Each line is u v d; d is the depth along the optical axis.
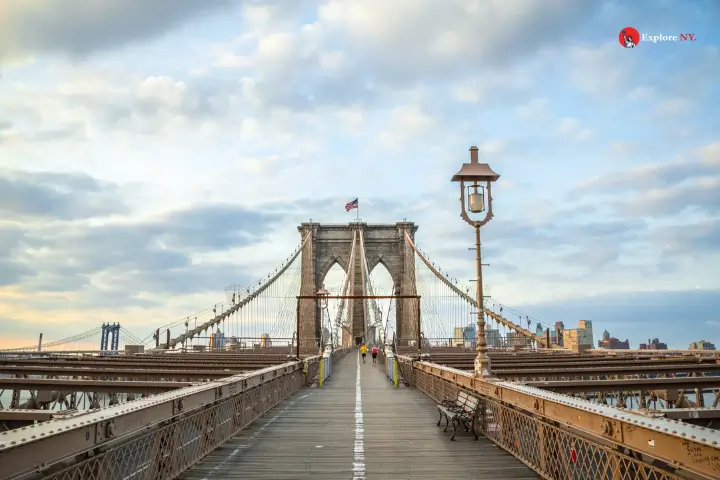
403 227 103.88
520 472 7.64
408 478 7.31
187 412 7.95
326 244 103.81
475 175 11.37
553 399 6.62
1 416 8.90
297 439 10.20
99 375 18.45
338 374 32.94
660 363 22.95
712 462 3.75
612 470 5.14
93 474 5.00
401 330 93.38
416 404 16.30
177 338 46.03
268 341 53.06
